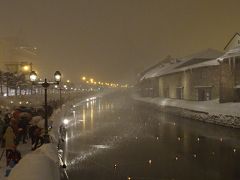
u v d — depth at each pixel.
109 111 53.94
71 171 15.44
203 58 56.94
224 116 31.19
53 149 11.31
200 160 17.94
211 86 45.16
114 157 18.80
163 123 36.44
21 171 7.02
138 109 59.00
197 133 27.77
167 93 64.31
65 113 40.12
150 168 16.20
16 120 16.30
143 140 25.05
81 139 25.53
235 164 16.80
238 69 37.56
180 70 53.69
